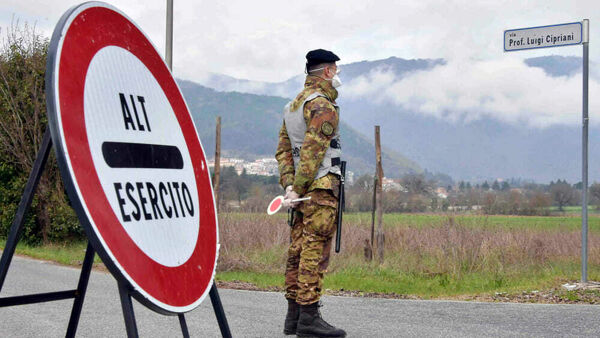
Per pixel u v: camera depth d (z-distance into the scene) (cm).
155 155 194
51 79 155
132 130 186
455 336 453
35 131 1470
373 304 611
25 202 173
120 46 190
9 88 1464
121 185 172
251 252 1123
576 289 718
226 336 213
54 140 152
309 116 414
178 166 207
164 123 205
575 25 741
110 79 181
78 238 1524
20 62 1471
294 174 444
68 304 587
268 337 448
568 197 3978
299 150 429
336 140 424
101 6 184
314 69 426
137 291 164
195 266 199
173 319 516
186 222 203
